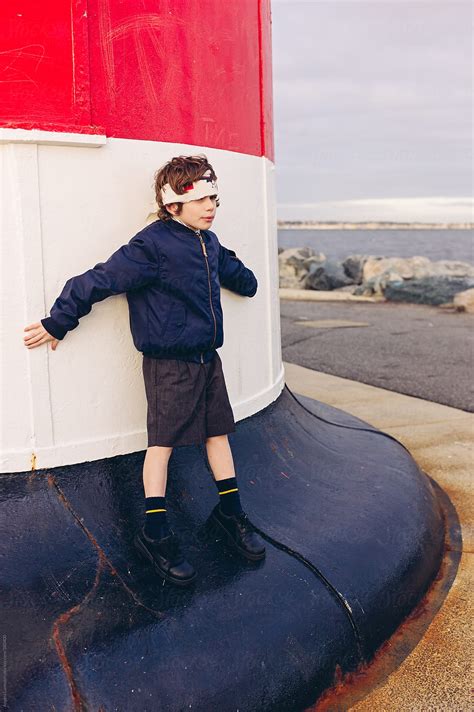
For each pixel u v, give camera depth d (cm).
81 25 222
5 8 213
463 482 395
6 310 223
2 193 219
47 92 221
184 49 255
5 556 211
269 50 324
